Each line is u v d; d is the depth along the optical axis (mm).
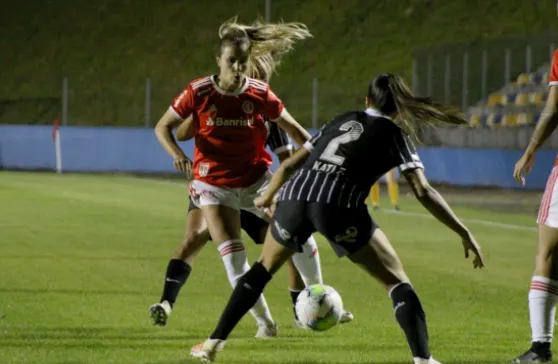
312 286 12773
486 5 101812
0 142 79125
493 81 83750
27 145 79062
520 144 74438
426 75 86438
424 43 97688
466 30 98500
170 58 100875
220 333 11984
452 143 78938
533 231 36219
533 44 85062
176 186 60500
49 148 78938
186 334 15094
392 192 45781
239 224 14352
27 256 26797
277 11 103938
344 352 13328
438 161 67562
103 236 32469
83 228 34906
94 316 17000
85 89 97188
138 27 105438
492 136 76375
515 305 19625
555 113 12516
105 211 41844
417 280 23312
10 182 60875
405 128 11742
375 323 16828
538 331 12523
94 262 25688
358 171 11328
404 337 15055
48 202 45938
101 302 18812
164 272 23844
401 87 11391
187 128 14797
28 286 21031
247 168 14312
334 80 94438
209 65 99375
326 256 27594
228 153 14117
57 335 14727
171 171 77312
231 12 105438
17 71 99812
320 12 103375
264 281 11898
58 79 98750
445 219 11297
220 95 13820
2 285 21156
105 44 103312
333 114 89625
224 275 23453
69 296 19594
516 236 34312
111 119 92938
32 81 98500
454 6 102312
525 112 78000
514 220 41000
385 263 11461
